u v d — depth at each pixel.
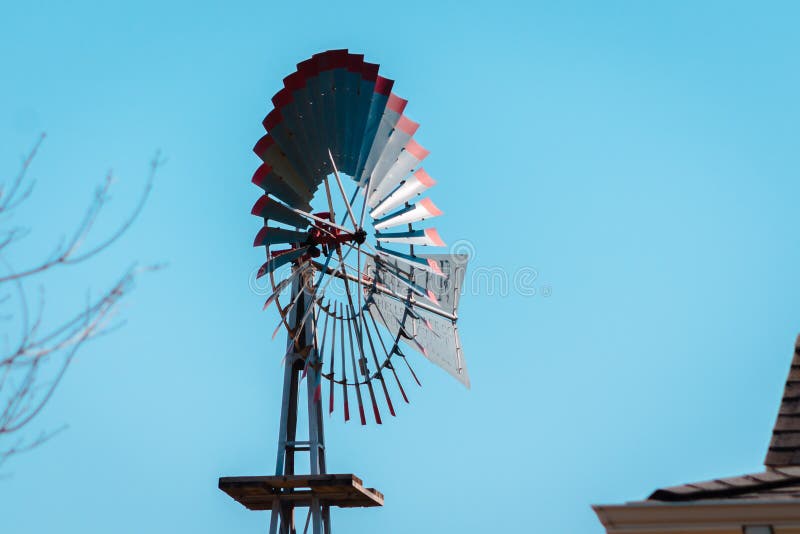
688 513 27.38
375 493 49.41
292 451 48.72
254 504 49.06
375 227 50.00
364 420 48.31
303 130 48.84
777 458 32.84
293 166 48.56
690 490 28.05
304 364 50.16
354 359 49.34
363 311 50.28
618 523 27.80
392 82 50.34
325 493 47.62
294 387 49.91
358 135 49.75
